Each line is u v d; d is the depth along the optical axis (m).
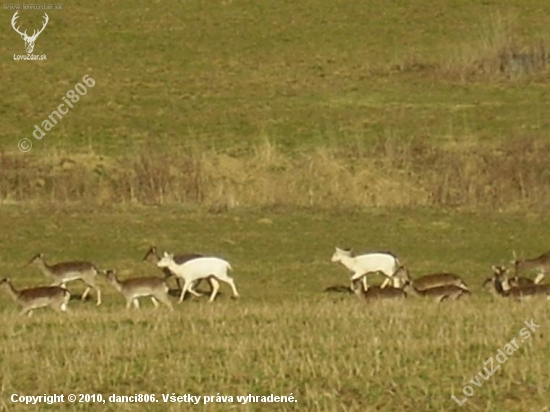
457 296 106.44
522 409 75.69
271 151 166.75
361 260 113.19
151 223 142.50
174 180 153.88
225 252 133.00
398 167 160.12
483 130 178.62
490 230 142.00
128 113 187.12
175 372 80.50
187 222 143.12
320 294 114.25
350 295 112.56
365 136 176.50
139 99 193.75
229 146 173.00
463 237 139.62
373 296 104.50
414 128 180.12
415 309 98.56
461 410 75.25
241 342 86.44
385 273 113.44
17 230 138.75
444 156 162.88
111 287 118.25
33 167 160.75
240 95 196.88
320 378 79.31
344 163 161.50
